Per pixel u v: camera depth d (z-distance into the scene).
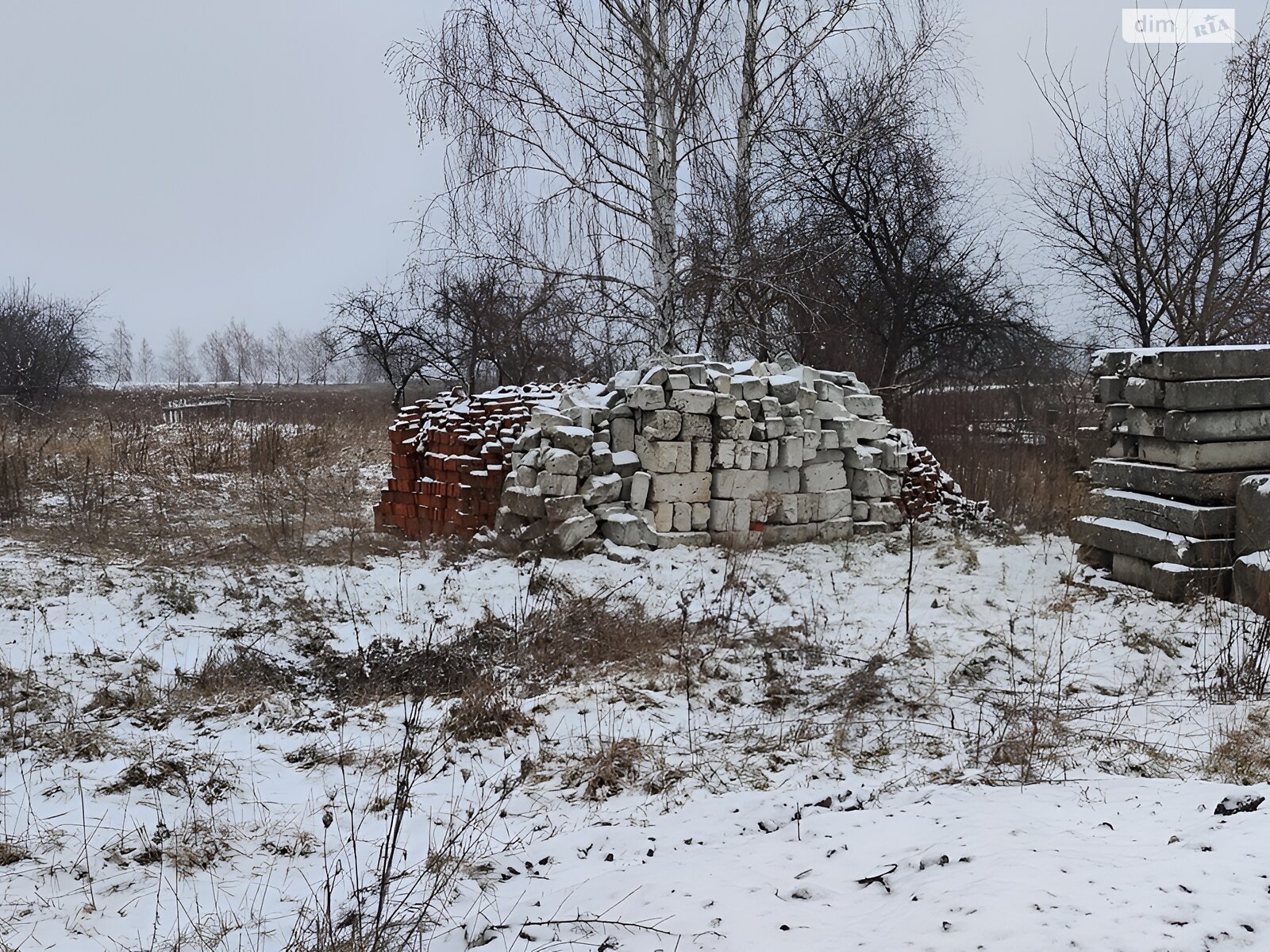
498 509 12.60
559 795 6.02
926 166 22.33
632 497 12.28
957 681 7.92
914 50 19.05
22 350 34.78
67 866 5.02
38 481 17.69
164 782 5.98
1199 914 3.57
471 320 24.25
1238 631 8.81
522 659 8.39
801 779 6.16
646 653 8.55
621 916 4.20
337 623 9.57
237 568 11.48
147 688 7.59
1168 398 10.12
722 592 10.12
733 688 7.84
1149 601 9.96
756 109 18.61
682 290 17.91
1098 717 7.07
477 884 4.80
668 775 6.20
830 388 13.79
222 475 19.69
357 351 28.64
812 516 13.40
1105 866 4.05
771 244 19.12
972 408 22.38
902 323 22.72
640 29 17.33
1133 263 17.23
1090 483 14.20
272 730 7.00
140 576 11.00
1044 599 10.20
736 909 4.14
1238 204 15.98
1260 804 4.70
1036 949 3.43
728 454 12.59
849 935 3.79
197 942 4.32
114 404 35.12
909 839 4.82
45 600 9.86
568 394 12.84
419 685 7.94
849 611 9.95
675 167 17.77
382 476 20.03
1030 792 5.59
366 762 6.46
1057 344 22.70
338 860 5.14
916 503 14.63
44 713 7.02
